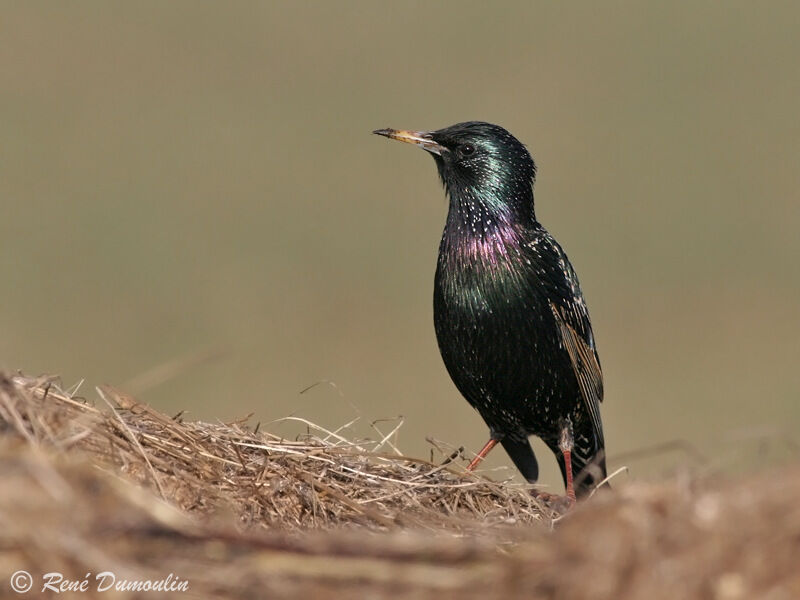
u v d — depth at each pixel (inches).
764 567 280.5
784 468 303.7
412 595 285.6
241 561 287.7
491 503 441.7
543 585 285.9
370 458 444.5
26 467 294.2
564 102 2111.2
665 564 281.7
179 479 379.2
